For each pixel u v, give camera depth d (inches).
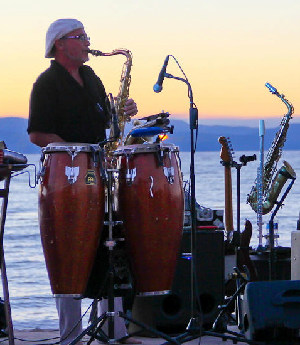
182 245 576.4
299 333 467.5
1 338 541.0
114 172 465.4
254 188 679.7
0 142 486.0
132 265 463.5
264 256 649.0
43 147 478.6
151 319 563.8
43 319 941.8
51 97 488.1
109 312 463.2
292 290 473.7
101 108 506.9
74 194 445.1
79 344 498.9
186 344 531.8
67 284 450.9
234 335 518.9
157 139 471.8
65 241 446.6
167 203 455.8
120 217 463.2
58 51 497.4
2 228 470.6
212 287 573.0
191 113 488.4
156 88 495.2
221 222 597.0
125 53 568.7
